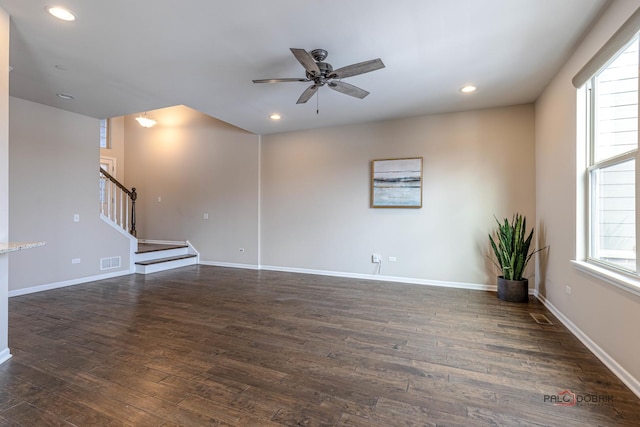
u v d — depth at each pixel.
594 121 2.77
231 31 2.68
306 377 2.22
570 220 3.08
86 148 5.11
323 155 5.71
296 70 3.41
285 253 6.04
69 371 2.29
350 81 3.67
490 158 4.63
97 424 1.72
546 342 2.80
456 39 2.79
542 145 4.02
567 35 2.72
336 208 5.61
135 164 7.55
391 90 3.95
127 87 3.87
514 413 1.83
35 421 1.75
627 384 2.10
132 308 3.77
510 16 2.47
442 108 4.62
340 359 2.49
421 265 5.02
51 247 4.64
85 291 4.54
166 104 4.51
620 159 2.33
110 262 5.48
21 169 4.30
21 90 3.99
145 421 1.75
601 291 2.47
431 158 4.94
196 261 6.84
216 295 4.36
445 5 2.33
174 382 2.15
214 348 2.68
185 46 2.92
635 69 2.16
